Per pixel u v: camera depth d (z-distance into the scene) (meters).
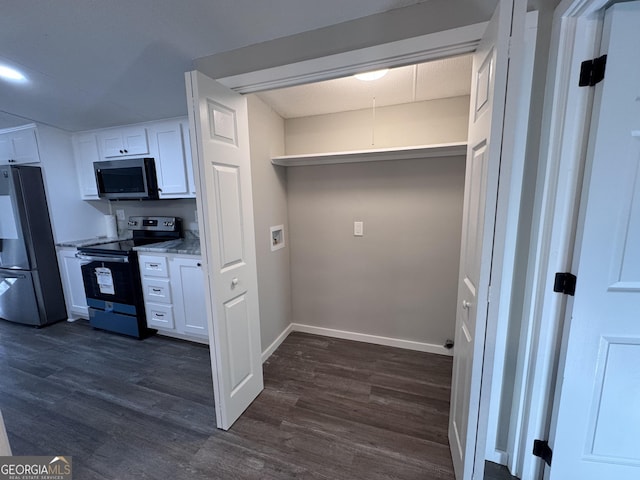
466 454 1.11
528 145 1.18
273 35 1.47
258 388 1.92
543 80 1.12
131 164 2.82
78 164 3.16
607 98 0.99
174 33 1.49
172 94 2.18
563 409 1.20
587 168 1.05
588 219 1.07
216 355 1.57
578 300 1.12
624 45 0.95
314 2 1.26
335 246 2.62
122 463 1.44
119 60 1.73
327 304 2.75
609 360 1.14
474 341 1.04
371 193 2.44
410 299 2.46
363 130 2.42
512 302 1.30
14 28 1.45
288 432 1.62
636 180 1.02
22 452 1.51
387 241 2.46
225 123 1.54
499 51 0.86
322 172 2.56
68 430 1.65
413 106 2.27
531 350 1.25
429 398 1.89
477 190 1.09
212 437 1.59
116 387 2.04
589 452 1.22
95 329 3.00
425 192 2.30
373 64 1.35
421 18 1.23
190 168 2.68
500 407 1.39
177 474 1.38
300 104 2.30
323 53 1.42
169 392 1.98
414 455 1.47
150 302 2.71
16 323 3.15
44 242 3.00
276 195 2.50
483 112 1.03
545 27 1.09
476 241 1.08
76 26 1.45
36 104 2.37
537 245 1.18
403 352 2.47
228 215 1.58
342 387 2.01
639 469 1.19
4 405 1.86
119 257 2.66
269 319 2.43
